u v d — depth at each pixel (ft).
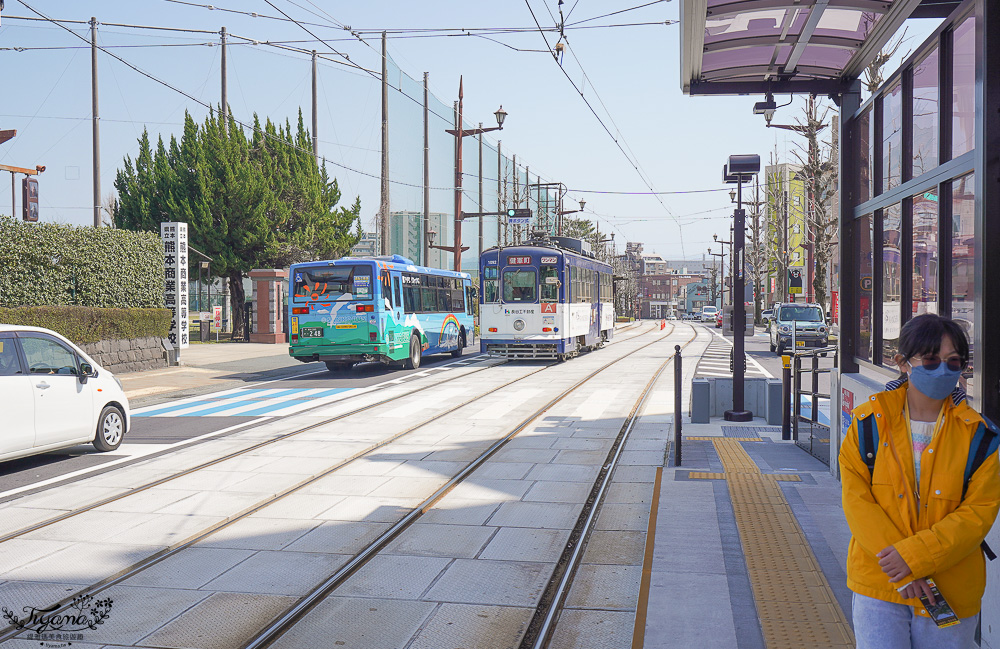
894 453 9.06
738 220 41.11
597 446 35.14
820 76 28.40
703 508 23.50
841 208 28.02
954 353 8.71
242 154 124.67
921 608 8.87
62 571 19.21
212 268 122.01
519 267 80.23
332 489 27.45
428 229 131.13
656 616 15.56
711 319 286.87
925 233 19.11
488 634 15.48
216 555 20.34
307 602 16.97
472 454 33.47
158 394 57.98
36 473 30.86
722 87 29.35
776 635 14.46
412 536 21.98
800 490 25.64
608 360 84.84
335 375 71.87
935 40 17.85
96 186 104.53
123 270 73.67
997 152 13.94
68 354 33.83
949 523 8.59
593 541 21.42
